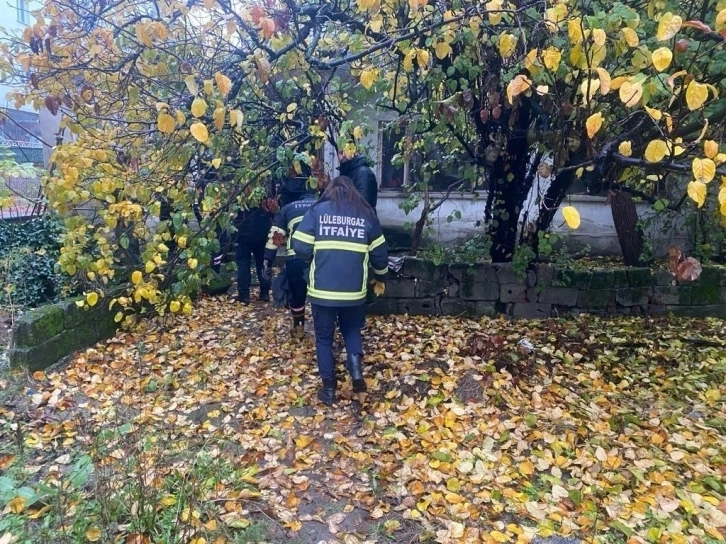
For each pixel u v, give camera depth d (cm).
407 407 400
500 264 598
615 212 712
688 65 300
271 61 368
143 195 349
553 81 329
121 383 434
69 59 350
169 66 366
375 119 625
